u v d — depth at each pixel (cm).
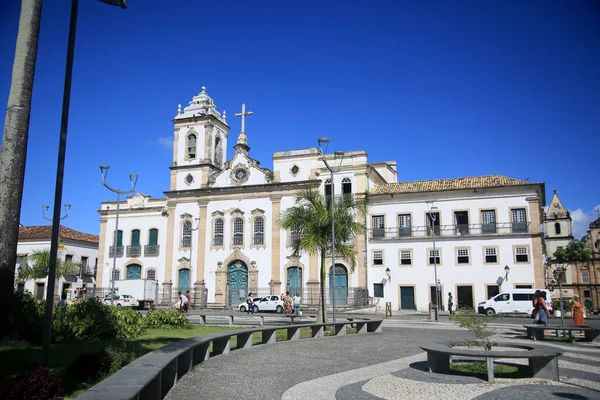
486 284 4028
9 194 1272
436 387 982
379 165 5222
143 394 788
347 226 2489
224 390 945
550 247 6900
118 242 5191
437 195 4288
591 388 948
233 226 4772
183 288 4844
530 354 1002
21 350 1237
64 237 5478
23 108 1303
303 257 4478
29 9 1338
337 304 4297
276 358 1401
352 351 1578
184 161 5116
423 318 3366
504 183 4156
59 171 1023
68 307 1716
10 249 1275
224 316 3369
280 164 4744
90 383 972
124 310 1850
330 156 4569
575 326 1830
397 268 4262
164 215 5062
